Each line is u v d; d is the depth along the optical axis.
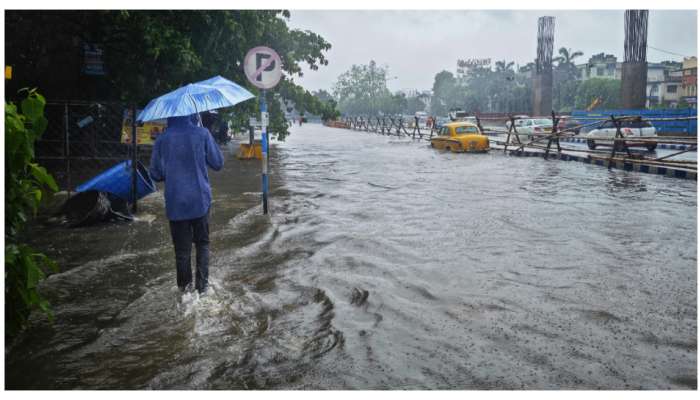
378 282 5.92
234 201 11.20
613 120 18.67
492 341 4.47
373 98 121.62
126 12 12.77
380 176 16.16
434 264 6.62
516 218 9.48
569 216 9.67
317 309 5.13
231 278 6.05
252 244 7.51
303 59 19.58
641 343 4.43
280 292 5.59
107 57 15.85
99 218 8.80
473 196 12.08
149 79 15.47
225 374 3.96
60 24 15.06
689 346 4.38
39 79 16.78
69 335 4.59
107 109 15.77
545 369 4.02
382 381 3.85
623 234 8.27
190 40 14.69
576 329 4.71
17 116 4.15
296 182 14.59
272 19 17.55
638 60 43.28
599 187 13.60
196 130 5.51
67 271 6.27
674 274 6.25
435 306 5.23
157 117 5.40
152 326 4.76
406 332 4.64
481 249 7.34
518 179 15.33
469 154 25.20
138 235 8.07
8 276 4.14
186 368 4.04
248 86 17.12
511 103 89.31
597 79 81.38
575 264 6.63
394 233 8.27
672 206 10.77
